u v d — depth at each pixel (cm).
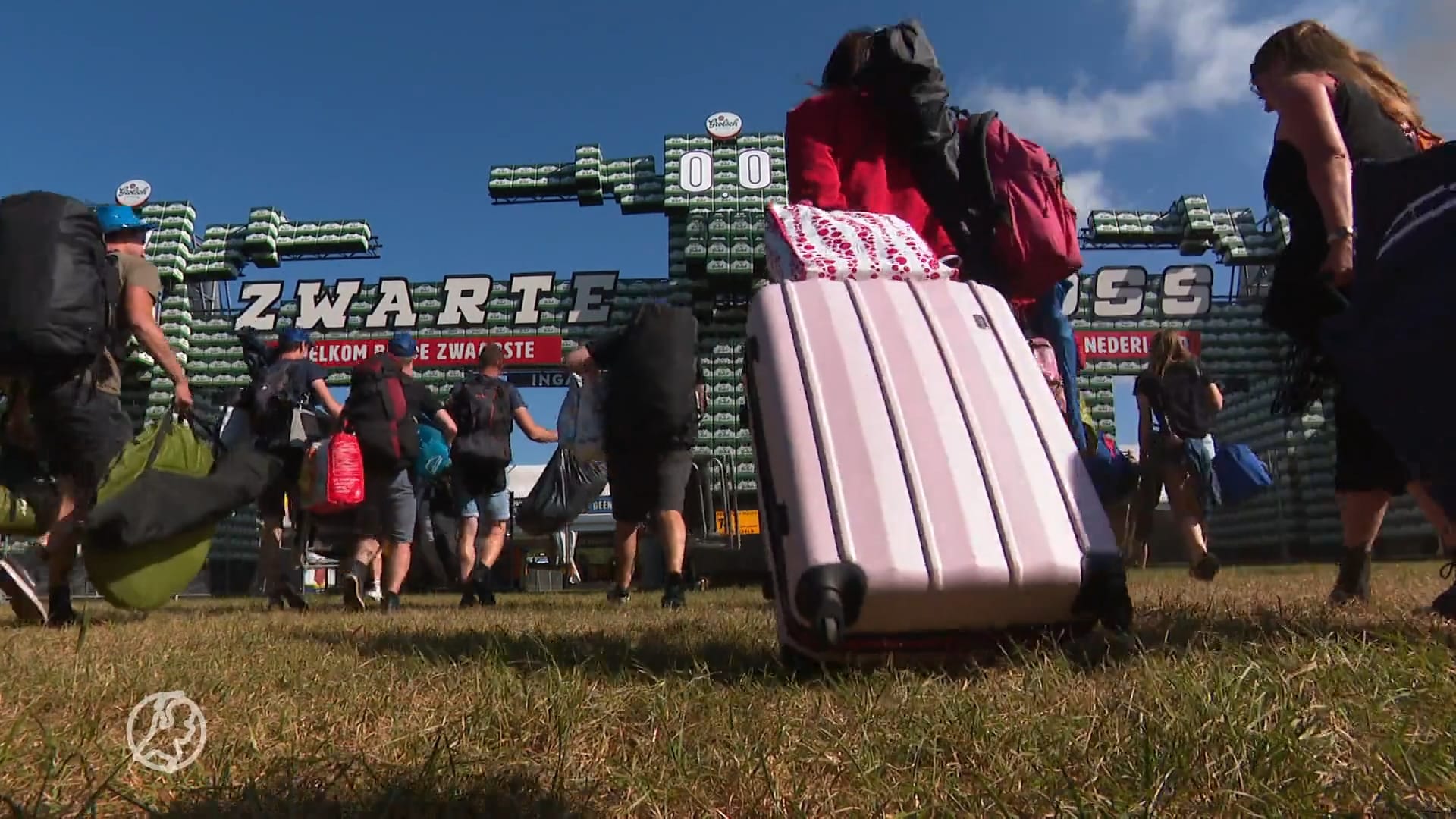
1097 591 208
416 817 123
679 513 546
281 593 647
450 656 251
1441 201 205
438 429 695
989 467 212
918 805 125
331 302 2834
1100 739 144
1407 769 122
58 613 413
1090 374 2833
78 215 380
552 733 161
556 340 2802
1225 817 116
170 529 405
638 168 2894
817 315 228
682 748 148
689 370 540
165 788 134
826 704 183
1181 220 2966
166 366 431
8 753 143
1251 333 2814
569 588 1778
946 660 216
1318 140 284
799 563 201
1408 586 448
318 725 171
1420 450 207
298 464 632
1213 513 2911
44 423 389
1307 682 163
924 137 313
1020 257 318
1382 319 212
